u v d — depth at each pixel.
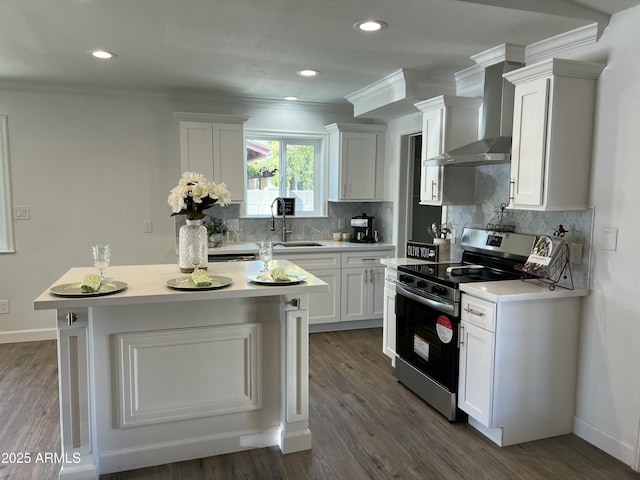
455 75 3.71
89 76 3.89
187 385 2.45
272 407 2.61
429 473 2.38
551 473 2.39
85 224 4.46
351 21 2.61
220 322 2.48
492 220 3.40
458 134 3.43
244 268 2.88
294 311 2.47
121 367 2.32
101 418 2.32
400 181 4.74
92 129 4.41
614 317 2.54
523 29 2.70
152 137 4.56
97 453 2.32
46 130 4.29
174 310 2.39
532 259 2.80
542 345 2.66
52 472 2.34
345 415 2.99
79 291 2.11
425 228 4.83
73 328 2.15
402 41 2.93
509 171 3.23
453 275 3.09
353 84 4.14
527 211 3.09
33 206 4.33
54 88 4.23
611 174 2.52
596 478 2.36
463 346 2.81
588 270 2.67
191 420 2.47
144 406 2.38
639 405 2.42
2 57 3.34
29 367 3.73
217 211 4.89
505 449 2.62
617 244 2.51
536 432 2.71
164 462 2.44
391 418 2.96
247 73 3.77
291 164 5.23
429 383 3.10
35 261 4.38
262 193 5.14
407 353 3.38
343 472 2.38
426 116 3.63
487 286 2.72
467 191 3.58
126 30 2.76
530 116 2.63
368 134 4.96
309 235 5.25
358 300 4.79
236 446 2.56
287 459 2.49
